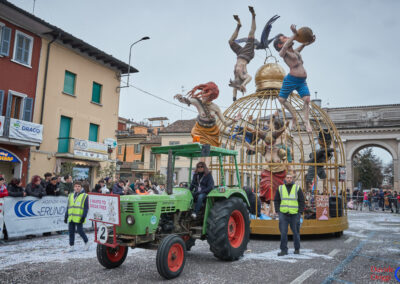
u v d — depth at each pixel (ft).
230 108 33.12
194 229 19.89
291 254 22.04
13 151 49.75
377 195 78.38
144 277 16.31
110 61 67.05
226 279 15.97
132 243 16.37
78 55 61.57
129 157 122.52
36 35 53.98
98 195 16.89
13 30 50.57
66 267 18.08
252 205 28.66
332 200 31.40
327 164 29.63
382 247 25.27
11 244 24.77
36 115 53.47
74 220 22.31
